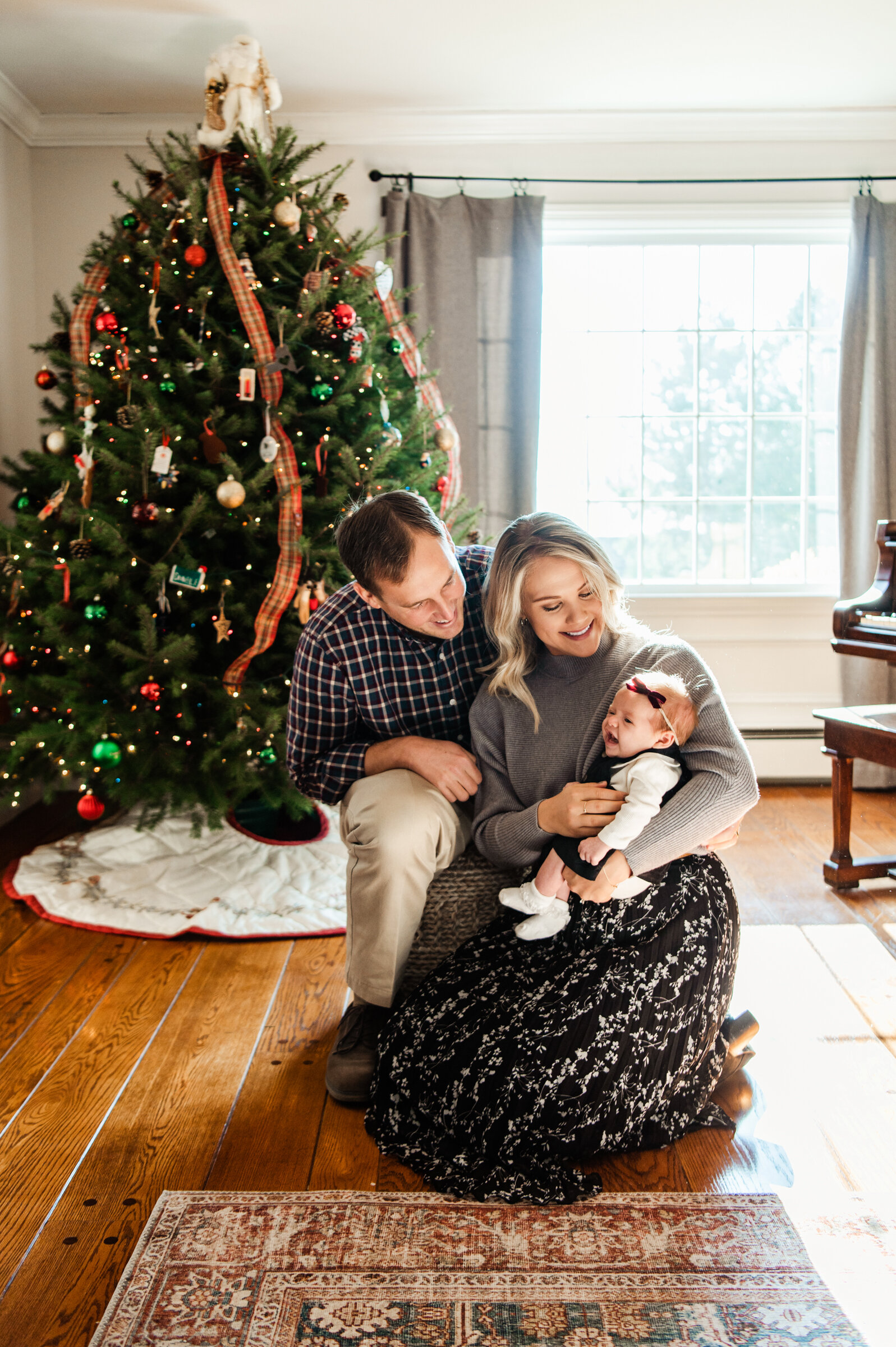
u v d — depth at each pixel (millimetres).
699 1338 1091
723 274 3793
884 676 3674
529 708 1607
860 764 3633
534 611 1500
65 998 2006
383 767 1721
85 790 2469
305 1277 1195
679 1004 1401
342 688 1762
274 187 2508
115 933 2336
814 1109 1567
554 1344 1086
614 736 1485
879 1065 1699
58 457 2539
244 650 2561
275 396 2412
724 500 3871
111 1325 1125
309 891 2508
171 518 2354
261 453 2396
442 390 3529
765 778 3777
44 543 2547
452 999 1491
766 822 3225
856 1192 1354
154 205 2572
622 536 3896
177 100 3303
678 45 2992
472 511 2906
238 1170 1429
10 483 2750
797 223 3650
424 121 3484
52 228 3504
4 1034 1860
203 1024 1894
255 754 2488
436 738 1840
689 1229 1272
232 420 2387
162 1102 1619
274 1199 1348
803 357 3822
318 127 3494
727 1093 1613
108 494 2488
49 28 2832
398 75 3178
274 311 2449
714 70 3160
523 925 1532
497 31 2887
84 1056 1774
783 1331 1101
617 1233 1268
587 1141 1394
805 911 2422
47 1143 1502
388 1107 1497
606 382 3832
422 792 1626
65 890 2494
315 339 2527
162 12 2746
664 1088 1414
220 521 2432
